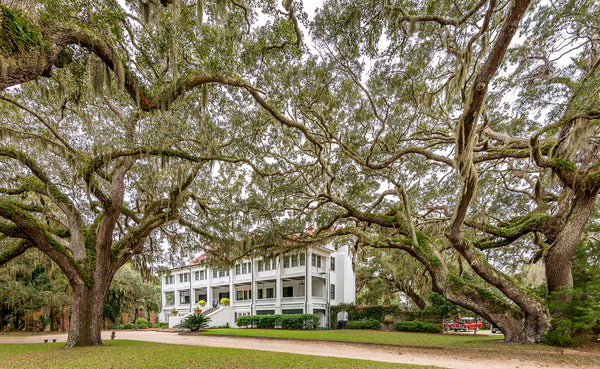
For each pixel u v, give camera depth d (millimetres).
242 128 11336
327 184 12984
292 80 10594
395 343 12242
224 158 10945
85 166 10586
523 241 15852
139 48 8922
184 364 7602
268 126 11836
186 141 11664
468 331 24906
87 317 11773
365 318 24984
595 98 8781
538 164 10219
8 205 9961
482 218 12977
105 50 5301
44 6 7020
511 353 9375
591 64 10875
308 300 27312
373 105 11039
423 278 19578
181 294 41188
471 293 11531
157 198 14766
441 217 14875
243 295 34844
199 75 7168
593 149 11180
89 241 12836
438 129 14461
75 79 8055
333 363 7793
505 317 11117
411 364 7852
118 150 10133
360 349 11367
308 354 9812
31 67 3512
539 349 9445
